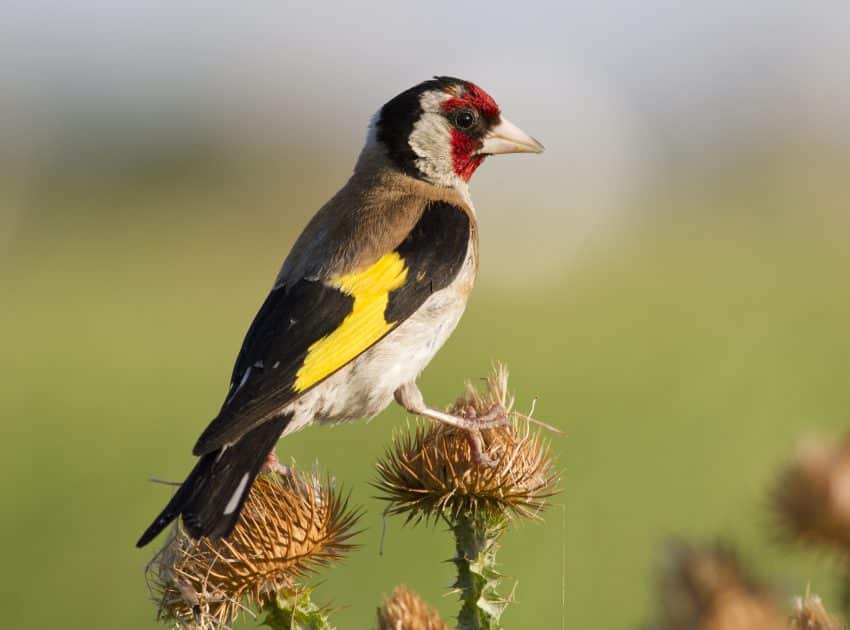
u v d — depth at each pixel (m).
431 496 5.87
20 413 15.78
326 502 5.72
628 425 14.00
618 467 12.59
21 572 10.94
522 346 19.48
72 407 16.14
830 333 18.17
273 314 6.64
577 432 13.88
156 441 14.49
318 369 6.48
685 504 11.53
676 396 15.20
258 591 5.53
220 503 5.55
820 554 3.44
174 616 5.65
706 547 2.76
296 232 32.03
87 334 21.06
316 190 38.59
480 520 5.90
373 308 6.74
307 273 6.81
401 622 5.34
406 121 7.96
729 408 14.49
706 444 13.18
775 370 16.11
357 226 7.07
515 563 10.48
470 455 5.86
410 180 7.87
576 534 10.96
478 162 8.10
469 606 5.83
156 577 5.73
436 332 7.07
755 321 19.75
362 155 8.11
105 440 14.53
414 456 5.91
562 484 12.10
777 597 2.72
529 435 6.12
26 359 19.20
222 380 17.94
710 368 16.53
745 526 7.54
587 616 9.89
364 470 12.54
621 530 10.91
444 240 7.14
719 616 2.65
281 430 6.38
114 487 12.84
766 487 3.58
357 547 5.80
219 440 5.88
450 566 10.56
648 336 19.48
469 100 8.01
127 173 37.47
